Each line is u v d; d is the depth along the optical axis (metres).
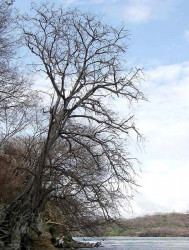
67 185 27.14
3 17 24.70
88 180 27.02
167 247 52.22
